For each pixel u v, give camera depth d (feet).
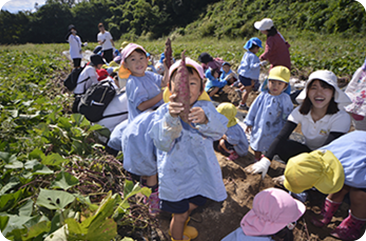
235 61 28.66
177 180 5.98
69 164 8.51
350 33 61.16
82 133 9.98
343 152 6.69
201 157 6.03
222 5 129.59
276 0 100.83
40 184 6.91
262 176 9.09
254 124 10.49
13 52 39.01
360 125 9.99
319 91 7.57
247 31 97.50
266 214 6.00
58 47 50.90
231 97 19.95
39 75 20.68
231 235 6.49
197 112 5.31
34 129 9.13
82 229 4.87
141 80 8.95
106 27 207.72
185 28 145.79
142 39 166.71
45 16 192.34
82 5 207.72
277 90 9.56
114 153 10.50
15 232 4.66
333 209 7.38
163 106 6.13
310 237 7.41
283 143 8.89
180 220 6.34
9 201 5.72
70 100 15.42
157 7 172.96
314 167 6.39
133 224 6.79
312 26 75.66
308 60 24.88
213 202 8.29
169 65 8.71
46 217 5.46
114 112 11.60
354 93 9.82
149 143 7.03
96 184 7.70
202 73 5.82
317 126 8.30
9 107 11.37
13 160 6.84
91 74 14.75
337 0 75.61
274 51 15.81
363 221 6.81
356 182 6.32
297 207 6.22
